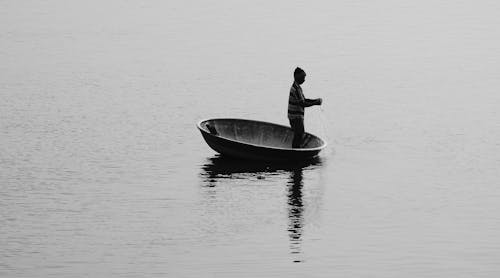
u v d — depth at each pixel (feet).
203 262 79.00
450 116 138.41
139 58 193.47
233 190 100.12
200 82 167.43
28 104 145.79
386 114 140.56
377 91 159.53
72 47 207.21
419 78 171.73
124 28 235.61
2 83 164.66
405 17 252.42
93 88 160.66
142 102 148.77
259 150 110.11
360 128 131.34
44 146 118.73
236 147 110.42
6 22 245.24
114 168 108.58
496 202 95.91
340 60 192.24
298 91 113.91
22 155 114.11
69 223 88.89
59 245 82.84
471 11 261.65
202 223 89.25
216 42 214.69
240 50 204.13
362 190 100.37
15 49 204.23
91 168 108.47
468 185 102.32
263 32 228.84
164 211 92.89
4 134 125.18
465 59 192.24
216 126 116.88
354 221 89.97
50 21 247.09
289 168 109.29
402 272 76.43
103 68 181.47
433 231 86.74
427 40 217.15
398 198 97.40
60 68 181.16
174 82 167.22
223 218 90.63
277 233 86.48
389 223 89.30
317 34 225.76
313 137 115.34
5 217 90.43
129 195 98.07
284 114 142.41
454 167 109.81
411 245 82.89
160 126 131.34
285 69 181.88
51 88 160.15
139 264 78.43
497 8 266.57
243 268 77.51
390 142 122.52
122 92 157.17
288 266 77.97
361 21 246.06
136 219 90.22
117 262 78.84
